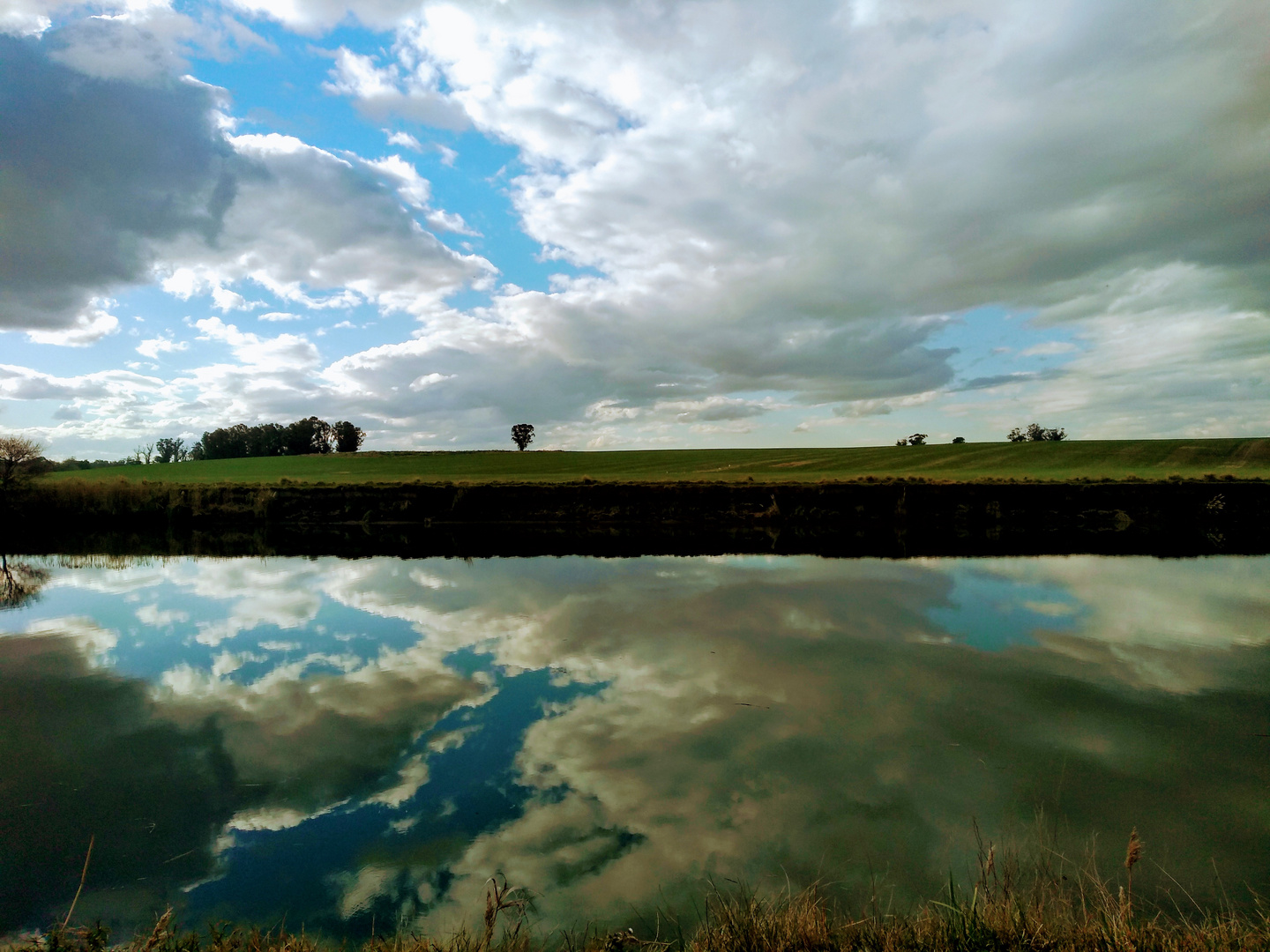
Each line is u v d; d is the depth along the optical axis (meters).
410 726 7.89
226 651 11.19
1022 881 4.75
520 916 4.55
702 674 9.69
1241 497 33.56
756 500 36.47
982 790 6.25
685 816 5.81
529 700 8.70
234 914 4.64
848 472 50.06
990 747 7.17
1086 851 5.21
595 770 6.73
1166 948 3.57
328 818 5.89
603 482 38.97
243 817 5.91
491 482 39.59
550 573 19.17
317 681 9.59
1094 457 53.59
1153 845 5.30
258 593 16.27
